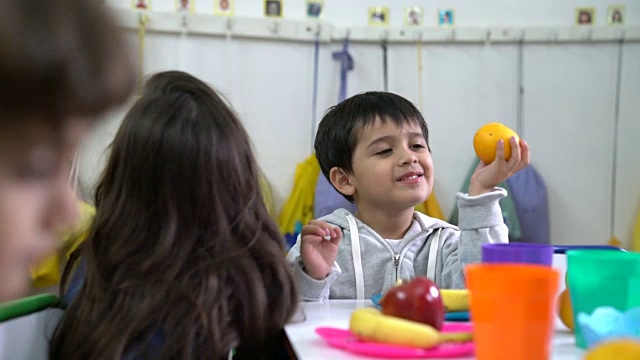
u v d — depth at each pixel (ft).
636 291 1.93
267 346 2.52
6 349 1.82
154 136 2.35
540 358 1.45
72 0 0.82
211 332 2.15
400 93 7.47
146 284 2.19
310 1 7.36
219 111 2.54
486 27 7.55
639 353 1.29
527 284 1.43
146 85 2.53
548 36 7.58
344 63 7.27
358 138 3.91
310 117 7.36
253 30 7.20
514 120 7.58
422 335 1.81
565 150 7.64
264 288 2.38
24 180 0.86
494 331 1.46
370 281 3.72
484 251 2.12
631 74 7.63
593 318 1.85
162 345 2.11
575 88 7.64
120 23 0.90
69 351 2.21
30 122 0.81
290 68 7.34
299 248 3.32
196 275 2.23
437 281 3.68
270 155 7.28
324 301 3.12
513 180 7.17
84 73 0.82
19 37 0.75
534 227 7.14
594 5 7.64
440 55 7.52
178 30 7.03
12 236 0.86
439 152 7.50
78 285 2.48
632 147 7.64
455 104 7.54
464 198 3.14
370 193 3.84
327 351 1.89
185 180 2.33
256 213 2.52
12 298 0.92
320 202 6.63
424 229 3.84
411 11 7.50
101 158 2.88
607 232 7.63
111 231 2.34
